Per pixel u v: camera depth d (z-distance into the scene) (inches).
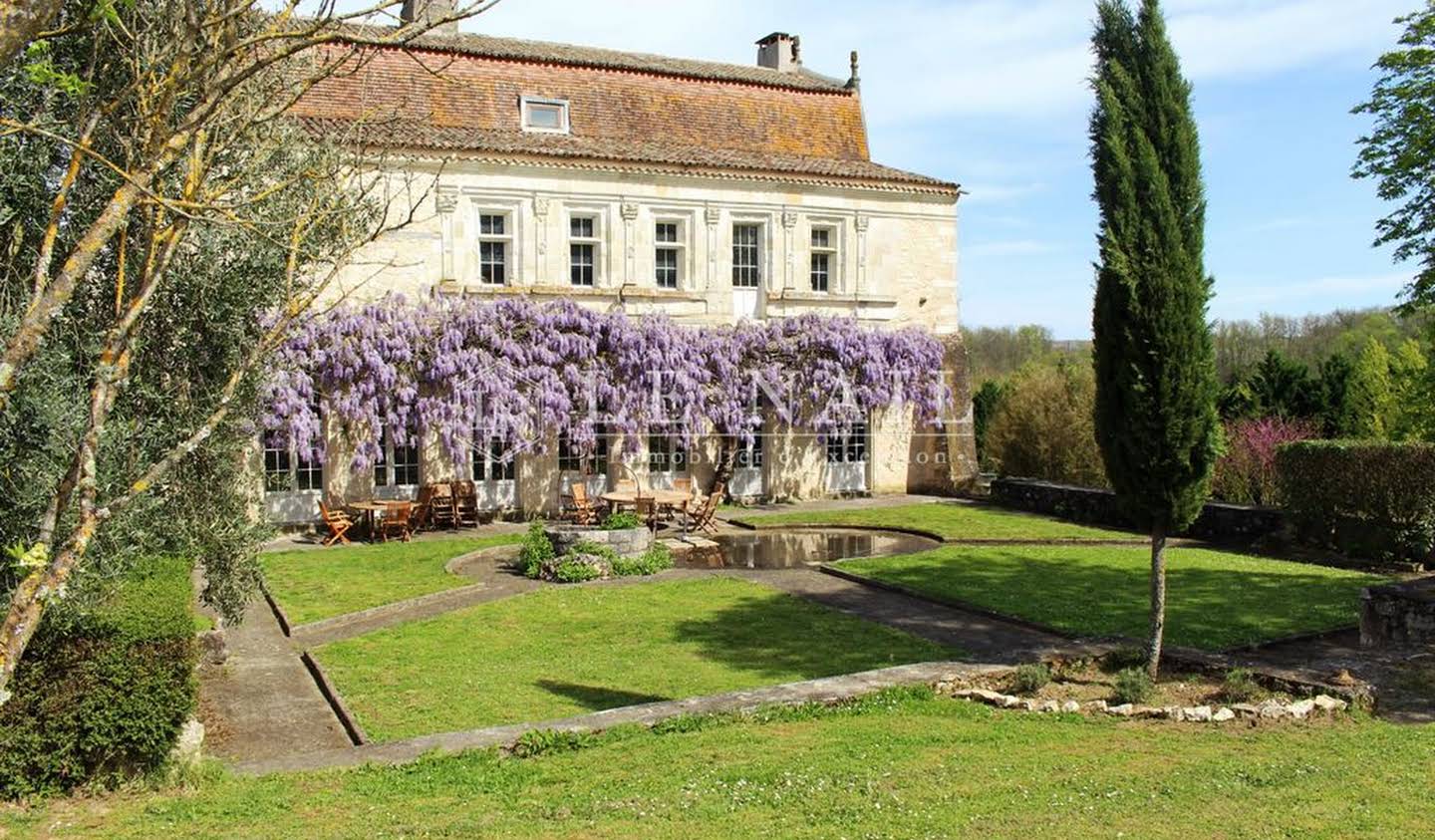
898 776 231.3
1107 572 543.8
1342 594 481.4
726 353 815.7
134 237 240.4
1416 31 550.3
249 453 380.8
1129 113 330.6
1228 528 664.4
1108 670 343.9
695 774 232.1
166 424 263.4
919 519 754.2
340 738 297.3
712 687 338.0
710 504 725.3
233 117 195.2
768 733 269.4
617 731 268.1
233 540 308.3
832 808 209.8
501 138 795.4
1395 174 571.8
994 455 978.7
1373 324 1354.6
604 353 772.0
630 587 510.3
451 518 727.7
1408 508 564.1
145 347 260.8
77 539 151.6
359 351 676.1
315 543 655.1
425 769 241.1
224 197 244.1
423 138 740.0
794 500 874.1
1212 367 328.5
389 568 561.3
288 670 373.4
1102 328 339.6
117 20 160.7
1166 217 327.3
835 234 893.2
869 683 311.7
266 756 280.8
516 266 780.0
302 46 159.8
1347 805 214.5
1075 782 228.5
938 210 925.2
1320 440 629.0
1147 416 325.7
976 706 299.9
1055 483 815.1
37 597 148.1
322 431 698.8
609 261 808.3
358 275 721.6
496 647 394.9
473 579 533.3
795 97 958.4
